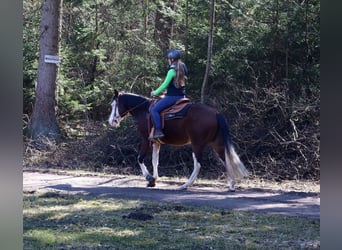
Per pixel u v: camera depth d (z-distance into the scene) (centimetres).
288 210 1003
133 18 2236
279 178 1474
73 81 2059
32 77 2039
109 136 1695
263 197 1130
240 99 1642
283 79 1705
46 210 980
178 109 1178
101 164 1655
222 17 1888
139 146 1648
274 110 1612
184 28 2119
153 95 1166
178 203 1059
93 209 996
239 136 1574
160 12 2059
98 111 2158
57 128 1864
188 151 1620
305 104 1560
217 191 1200
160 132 1181
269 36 1778
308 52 1759
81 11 2334
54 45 1867
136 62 2109
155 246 764
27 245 759
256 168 1532
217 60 1836
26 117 1988
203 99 1705
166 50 2120
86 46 2247
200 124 1161
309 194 1162
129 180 1366
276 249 750
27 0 2262
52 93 1864
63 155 1692
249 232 843
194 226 879
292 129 1561
